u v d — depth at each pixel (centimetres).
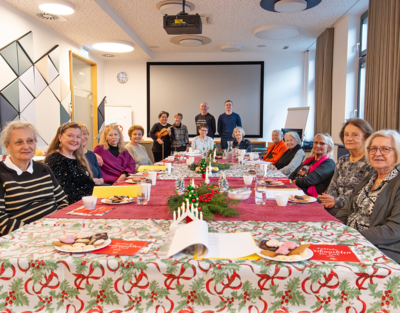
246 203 173
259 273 91
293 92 810
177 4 480
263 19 564
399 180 150
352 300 90
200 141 564
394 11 400
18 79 460
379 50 441
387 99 418
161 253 102
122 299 95
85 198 156
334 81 616
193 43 648
